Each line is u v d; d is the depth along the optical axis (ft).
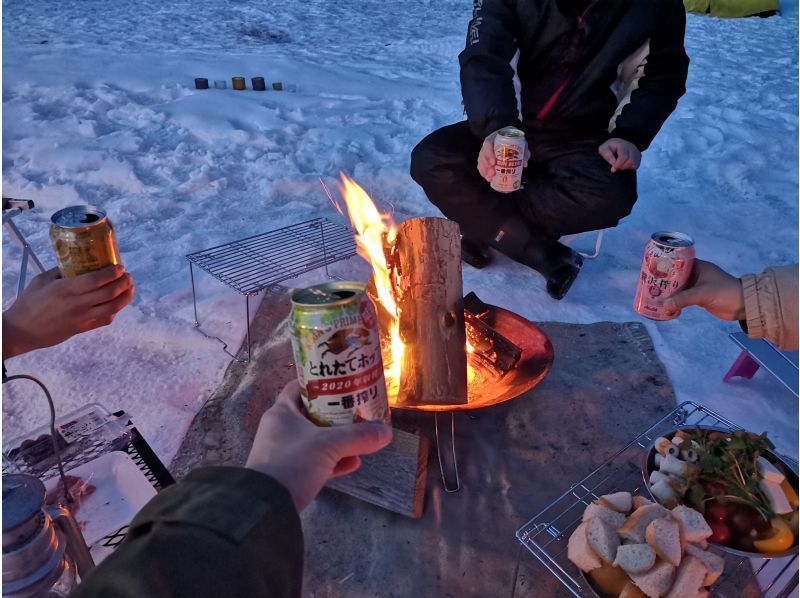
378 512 6.32
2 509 3.40
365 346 3.25
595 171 9.64
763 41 29.14
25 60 22.16
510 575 5.69
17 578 3.39
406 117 17.65
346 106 18.51
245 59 23.26
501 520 6.23
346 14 35.19
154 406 7.55
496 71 9.36
